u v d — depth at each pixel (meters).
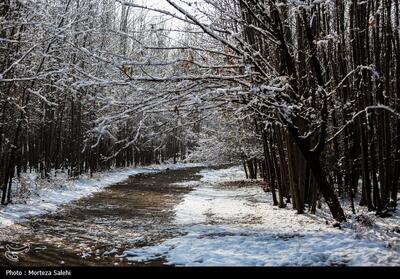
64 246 8.67
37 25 11.70
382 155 12.00
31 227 10.79
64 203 15.35
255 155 19.58
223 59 9.55
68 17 13.71
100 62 8.04
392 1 12.02
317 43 8.68
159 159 44.25
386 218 10.94
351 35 11.52
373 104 12.52
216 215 12.60
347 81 12.61
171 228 10.52
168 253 7.61
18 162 20.62
